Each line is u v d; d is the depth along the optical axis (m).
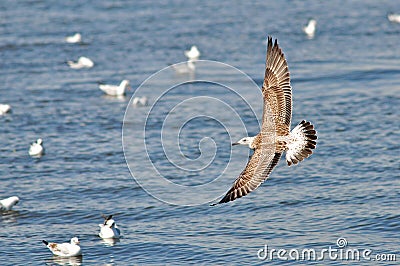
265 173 12.52
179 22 62.47
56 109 40.22
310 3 71.06
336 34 57.31
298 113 37.44
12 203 27.00
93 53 53.06
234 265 22.03
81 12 67.31
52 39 56.97
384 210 25.53
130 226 25.45
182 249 23.25
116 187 29.11
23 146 34.44
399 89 41.12
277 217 25.56
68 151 33.53
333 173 29.44
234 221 25.42
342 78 44.19
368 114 36.75
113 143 34.50
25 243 24.34
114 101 41.75
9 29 60.31
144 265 22.34
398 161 30.27
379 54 50.16
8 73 47.91
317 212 25.80
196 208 26.77
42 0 73.06
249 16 64.88
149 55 52.09
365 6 68.88
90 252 23.44
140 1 72.56
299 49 52.72
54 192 28.78
